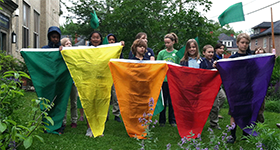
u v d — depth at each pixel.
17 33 15.77
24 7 17.44
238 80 4.82
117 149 4.36
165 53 6.46
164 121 6.16
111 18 13.72
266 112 8.97
